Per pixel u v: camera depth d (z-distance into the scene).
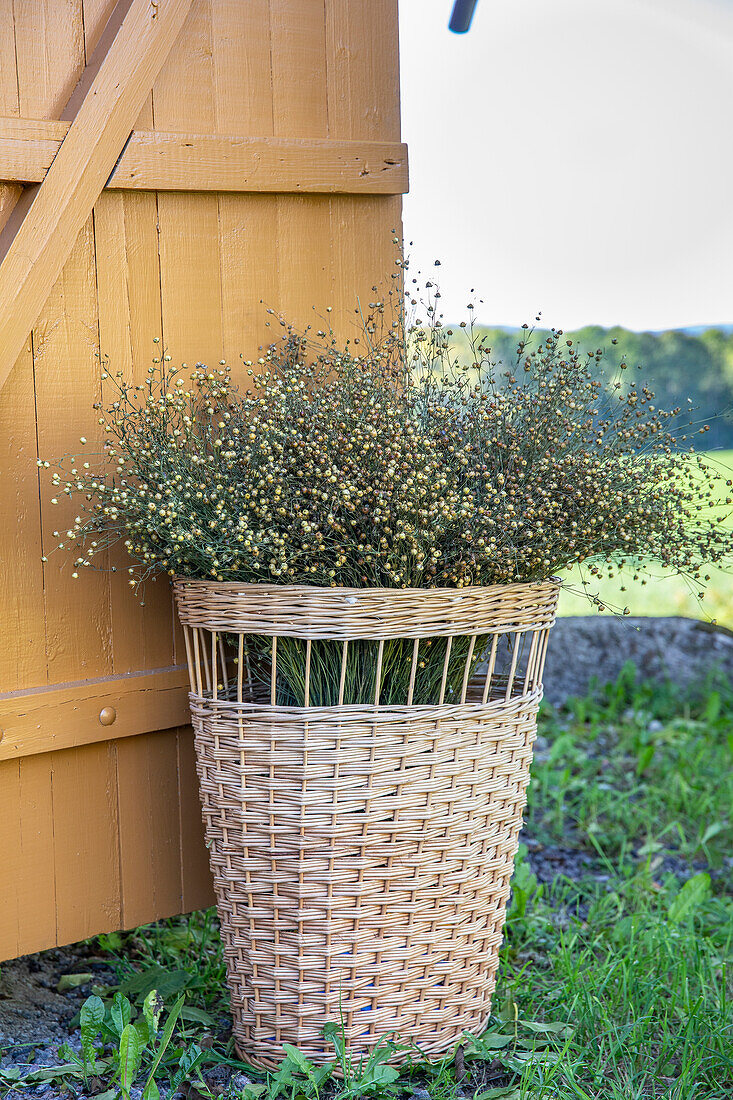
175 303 1.91
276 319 2.03
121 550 1.90
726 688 4.06
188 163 1.86
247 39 1.94
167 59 1.84
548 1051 1.77
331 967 1.69
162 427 1.73
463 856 1.73
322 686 1.71
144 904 2.00
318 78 2.04
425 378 1.83
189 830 2.05
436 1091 1.68
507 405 1.70
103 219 1.81
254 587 1.59
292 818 1.63
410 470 1.57
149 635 1.95
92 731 1.86
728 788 3.20
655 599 5.28
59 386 1.79
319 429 1.70
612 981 2.04
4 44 1.67
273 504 1.59
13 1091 1.66
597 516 1.69
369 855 1.65
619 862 2.82
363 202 2.12
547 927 2.36
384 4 2.12
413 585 1.64
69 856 1.89
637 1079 1.75
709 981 2.08
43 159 1.69
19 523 1.77
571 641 4.18
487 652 1.83
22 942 1.84
